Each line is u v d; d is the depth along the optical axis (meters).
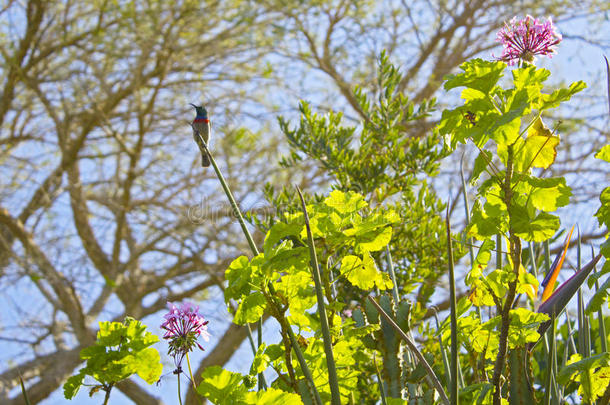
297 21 11.36
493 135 2.02
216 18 11.12
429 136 5.85
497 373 2.09
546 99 2.05
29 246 11.52
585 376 2.38
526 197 2.10
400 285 5.59
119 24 10.55
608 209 2.38
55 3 11.23
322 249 2.20
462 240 2.28
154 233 11.10
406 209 5.81
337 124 6.16
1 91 12.07
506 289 2.20
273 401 2.13
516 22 2.45
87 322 11.52
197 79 11.45
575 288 2.47
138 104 11.25
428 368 2.10
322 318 1.90
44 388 11.11
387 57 6.34
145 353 2.46
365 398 3.89
